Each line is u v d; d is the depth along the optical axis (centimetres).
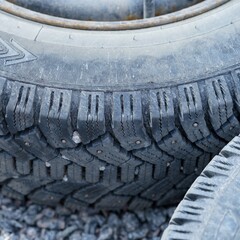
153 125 78
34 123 79
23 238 92
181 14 83
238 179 73
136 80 78
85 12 87
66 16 87
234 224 70
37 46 80
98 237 92
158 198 91
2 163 85
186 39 80
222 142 81
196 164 84
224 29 81
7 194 94
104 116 78
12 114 79
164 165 83
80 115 78
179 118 78
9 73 79
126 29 82
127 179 85
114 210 94
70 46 80
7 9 83
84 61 79
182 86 78
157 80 78
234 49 79
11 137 81
